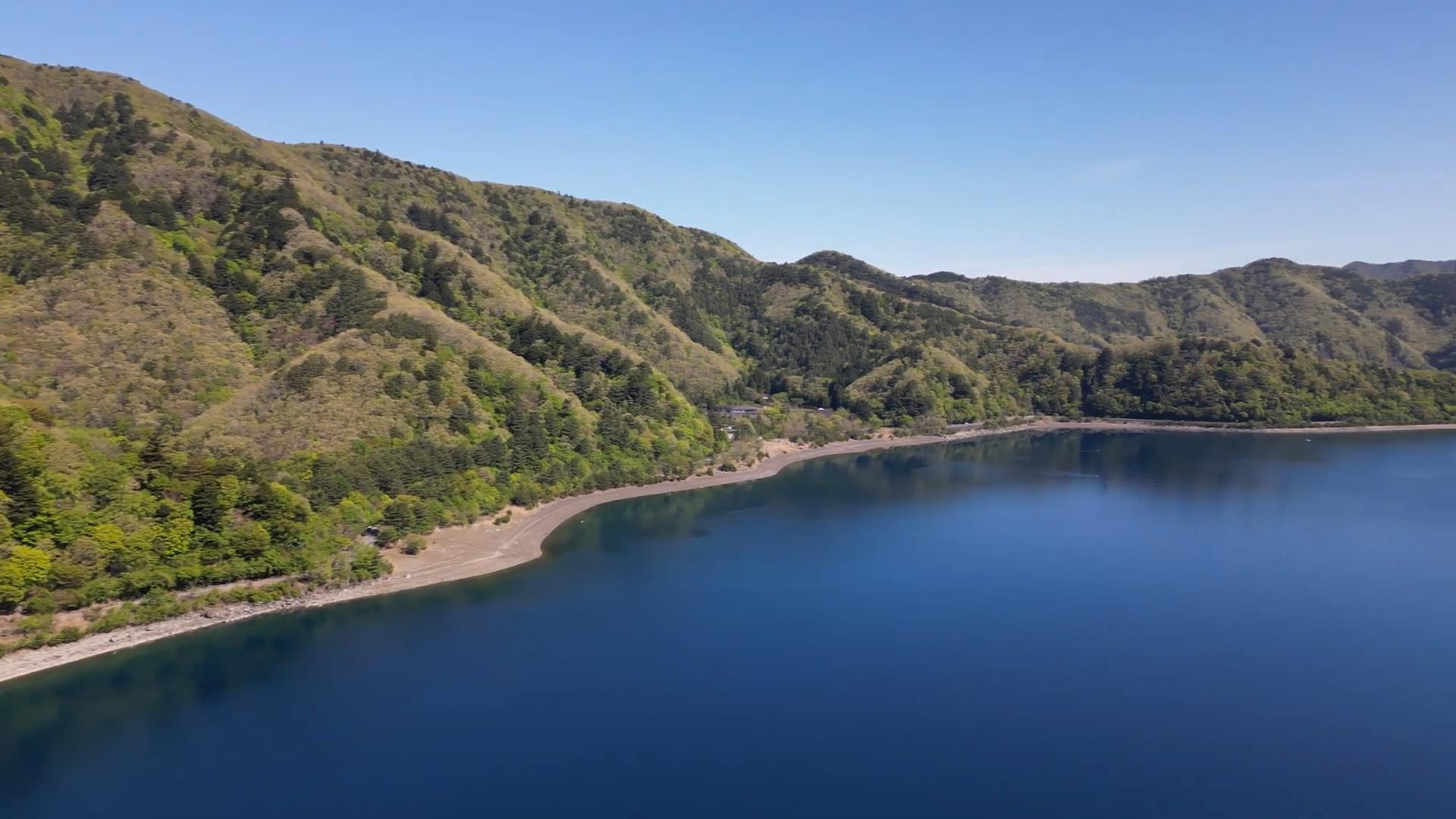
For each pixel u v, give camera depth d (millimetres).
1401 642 122000
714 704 103625
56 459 127812
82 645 113812
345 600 135125
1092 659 116375
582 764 90938
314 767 90125
